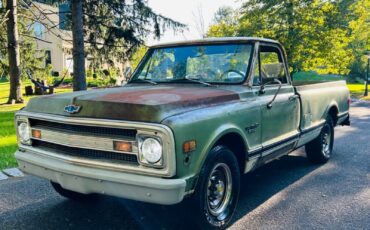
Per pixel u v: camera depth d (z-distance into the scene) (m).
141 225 4.02
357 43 28.48
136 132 3.07
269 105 4.45
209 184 3.64
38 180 5.58
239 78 4.38
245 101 4.11
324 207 4.54
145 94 3.61
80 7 13.77
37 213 4.34
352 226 3.99
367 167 6.39
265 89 4.55
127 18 17.78
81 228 3.95
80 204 4.62
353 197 4.89
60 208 4.50
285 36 20.98
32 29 24.89
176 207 4.02
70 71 35.53
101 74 19.50
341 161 6.80
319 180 5.65
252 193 5.07
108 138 3.20
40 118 3.65
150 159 3.02
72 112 3.37
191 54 4.79
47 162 3.57
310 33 20.62
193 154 3.18
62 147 3.54
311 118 5.75
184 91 3.87
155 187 2.98
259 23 21.44
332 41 20.97
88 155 3.34
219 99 3.76
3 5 17.77
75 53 13.82
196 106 3.43
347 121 7.54
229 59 4.55
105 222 4.10
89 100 3.37
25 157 3.81
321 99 6.12
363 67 33.47
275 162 6.75
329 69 22.44
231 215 3.97
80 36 13.81
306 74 39.09
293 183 5.51
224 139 3.85
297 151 7.61
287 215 4.29
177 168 3.02
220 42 4.70
